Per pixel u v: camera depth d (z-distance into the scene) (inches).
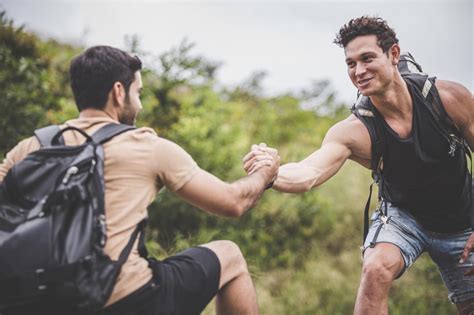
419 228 145.2
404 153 136.6
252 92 386.9
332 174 140.4
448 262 149.9
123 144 103.3
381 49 132.8
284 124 371.9
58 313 98.4
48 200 95.6
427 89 137.0
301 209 312.5
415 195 141.9
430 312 283.1
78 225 95.0
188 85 291.0
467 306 152.4
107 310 100.0
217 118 291.7
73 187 95.7
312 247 308.5
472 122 138.5
